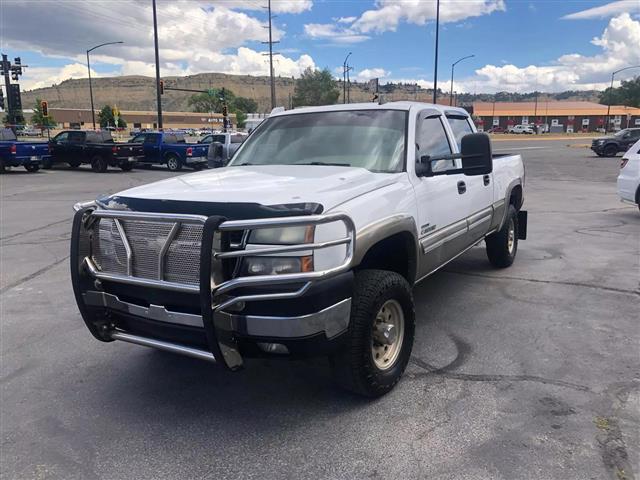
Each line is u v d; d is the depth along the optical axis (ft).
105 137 88.38
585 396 12.35
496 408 11.89
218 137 85.87
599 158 103.30
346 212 10.93
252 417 11.82
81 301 11.67
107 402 12.62
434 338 15.93
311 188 11.44
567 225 34.73
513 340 15.71
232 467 10.09
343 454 10.39
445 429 11.12
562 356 14.56
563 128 394.52
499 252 22.94
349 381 11.80
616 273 22.81
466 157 13.53
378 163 14.28
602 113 395.55
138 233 10.91
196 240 10.22
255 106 483.51
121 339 11.63
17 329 17.38
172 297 10.57
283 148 15.79
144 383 13.55
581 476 9.56
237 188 11.55
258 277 9.77
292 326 9.95
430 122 16.29
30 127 225.97
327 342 10.39
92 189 59.21
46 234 33.60
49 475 9.95
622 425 11.12
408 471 9.84
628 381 13.05
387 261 14.06
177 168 86.02
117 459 10.41
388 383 12.30
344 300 10.50
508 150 130.82
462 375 13.52
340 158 14.76
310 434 11.09
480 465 9.93
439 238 15.26
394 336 12.69
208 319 9.82
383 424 11.37
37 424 11.71
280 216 10.03
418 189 14.02
